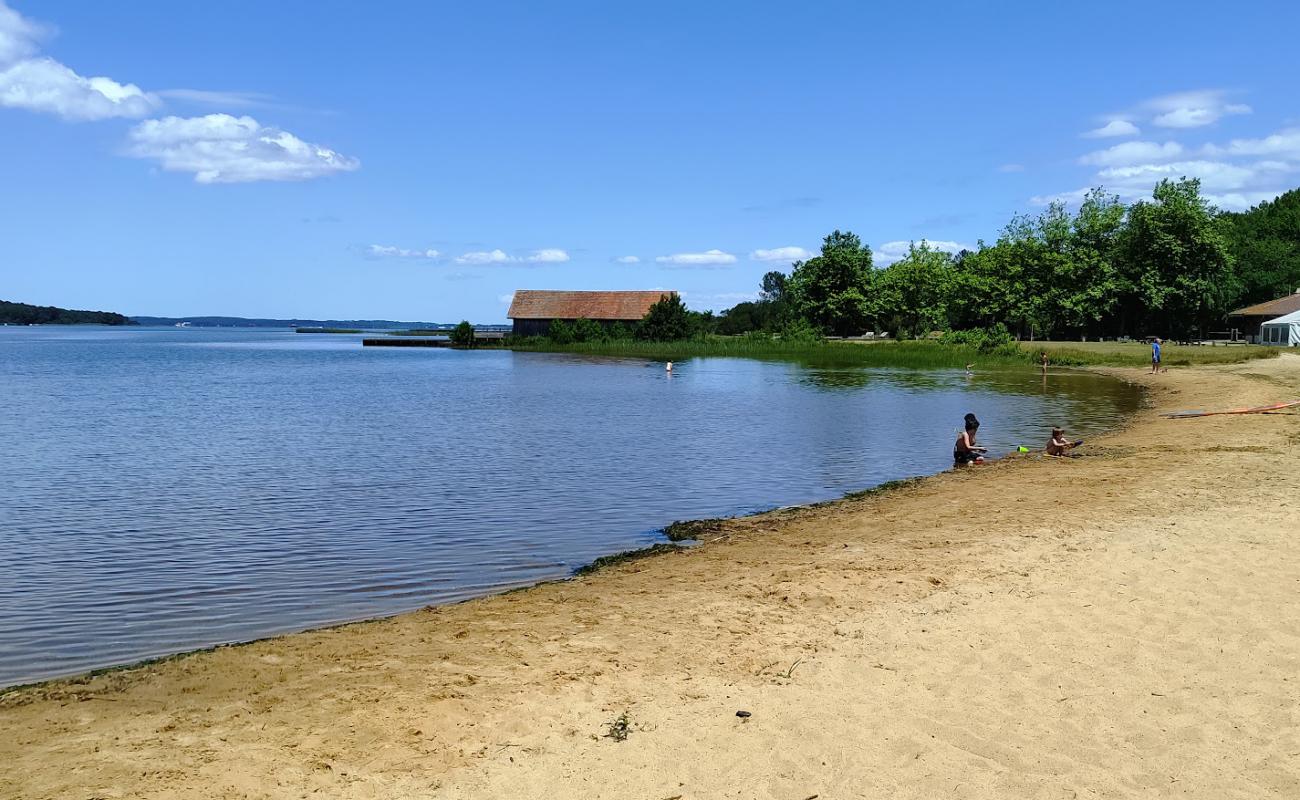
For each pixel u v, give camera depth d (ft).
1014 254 304.71
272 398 138.51
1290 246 319.06
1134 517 43.16
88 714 22.13
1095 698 22.22
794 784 18.20
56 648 29.45
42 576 38.70
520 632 28.63
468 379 185.06
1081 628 27.40
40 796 17.31
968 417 66.74
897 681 23.72
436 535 46.52
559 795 17.74
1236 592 30.35
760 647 26.66
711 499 56.18
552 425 98.48
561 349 327.47
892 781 18.28
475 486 60.95
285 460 73.36
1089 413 104.63
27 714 22.16
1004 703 22.09
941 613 29.43
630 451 77.71
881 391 142.31
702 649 26.58
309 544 44.52
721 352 287.28
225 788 17.78
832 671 24.54
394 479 63.98
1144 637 26.40
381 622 30.30
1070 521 43.06
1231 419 86.99
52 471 68.54
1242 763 18.76
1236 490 49.03
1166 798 17.46
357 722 21.29
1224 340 298.15
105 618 32.81
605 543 44.55
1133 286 276.21
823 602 31.17
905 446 80.02
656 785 18.17
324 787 17.92
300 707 22.31
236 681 24.44
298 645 27.76
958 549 38.29
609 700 22.65
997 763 18.99
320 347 437.58
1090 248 292.61
